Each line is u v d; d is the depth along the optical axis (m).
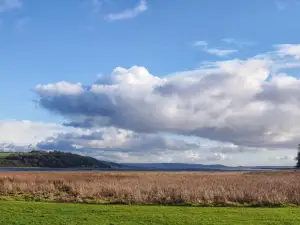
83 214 18.91
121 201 26.30
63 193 31.88
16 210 20.08
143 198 26.91
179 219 17.59
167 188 31.03
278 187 33.41
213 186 33.84
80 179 48.62
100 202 26.17
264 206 24.48
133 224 16.48
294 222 16.95
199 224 16.55
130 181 42.66
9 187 33.34
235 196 26.88
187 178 54.00
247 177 58.38
